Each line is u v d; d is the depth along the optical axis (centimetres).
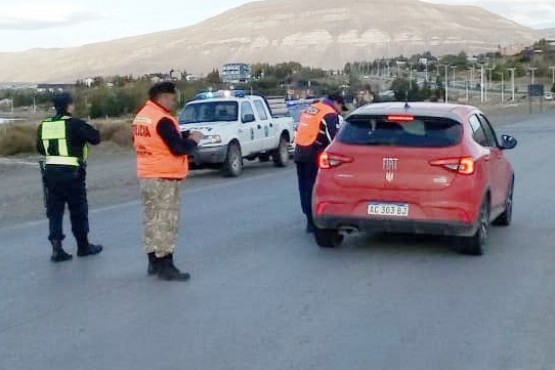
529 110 7112
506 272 1037
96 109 6425
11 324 822
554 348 731
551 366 683
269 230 1373
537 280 994
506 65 15900
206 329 792
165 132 979
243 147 2420
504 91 12238
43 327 809
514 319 824
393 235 1288
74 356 717
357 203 1115
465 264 1084
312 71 13950
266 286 967
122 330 793
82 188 1152
